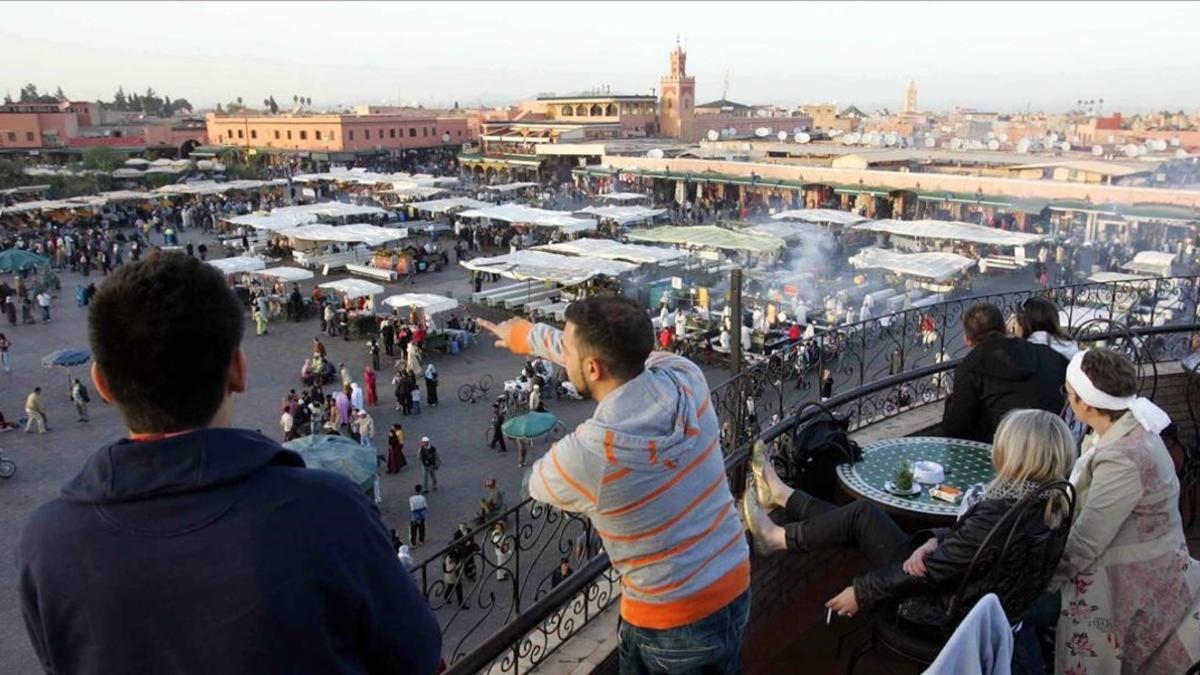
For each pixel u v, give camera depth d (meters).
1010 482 3.15
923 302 28.58
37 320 31.58
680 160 56.06
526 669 3.64
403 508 16.59
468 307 32.88
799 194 49.41
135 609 1.39
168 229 45.72
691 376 2.52
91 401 23.36
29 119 82.31
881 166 50.06
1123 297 17.55
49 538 1.44
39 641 1.52
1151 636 3.24
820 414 4.77
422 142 87.19
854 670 4.14
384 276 37.56
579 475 2.25
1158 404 6.99
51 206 50.75
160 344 1.43
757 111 109.44
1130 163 43.28
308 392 21.70
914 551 3.29
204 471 1.43
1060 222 39.56
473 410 22.36
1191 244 34.12
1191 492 5.76
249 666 1.39
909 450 4.68
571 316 2.39
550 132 78.19
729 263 34.75
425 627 1.65
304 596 1.41
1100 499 3.21
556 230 44.47
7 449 20.09
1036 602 3.75
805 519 3.83
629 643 2.52
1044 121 102.38
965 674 2.32
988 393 4.80
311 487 1.49
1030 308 5.32
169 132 91.94
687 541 2.36
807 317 27.55
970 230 34.69
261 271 32.19
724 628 2.46
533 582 12.84
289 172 74.56
